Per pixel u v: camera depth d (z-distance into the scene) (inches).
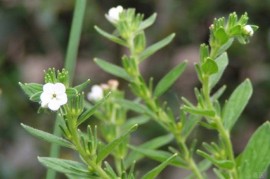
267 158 9.3
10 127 19.1
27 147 19.3
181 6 19.1
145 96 10.3
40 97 7.9
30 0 19.3
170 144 15.5
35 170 19.2
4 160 19.0
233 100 9.6
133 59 10.4
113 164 16.9
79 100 8.2
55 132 9.5
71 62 10.0
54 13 19.1
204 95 9.3
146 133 18.3
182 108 9.0
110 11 10.5
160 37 19.1
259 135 9.3
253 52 19.3
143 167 18.2
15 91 19.1
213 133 17.8
